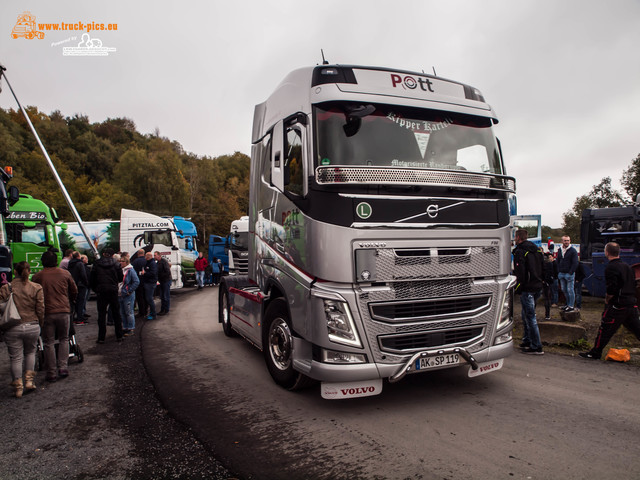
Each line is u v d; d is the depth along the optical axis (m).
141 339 8.56
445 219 4.46
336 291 4.11
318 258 4.20
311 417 4.27
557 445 3.54
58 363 5.93
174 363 6.59
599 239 15.25
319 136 4.33
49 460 3.51
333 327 4.12
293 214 4.69
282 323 5.09
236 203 79.69
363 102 4.48
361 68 4.70
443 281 4.45
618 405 4.41
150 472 3.27
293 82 4.99
